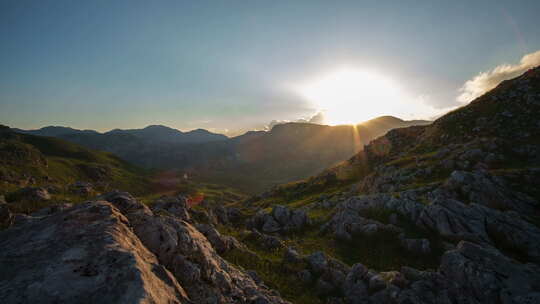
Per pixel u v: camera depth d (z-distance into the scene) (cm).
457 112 9362
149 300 708
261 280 1884
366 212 3888
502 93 8419
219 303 1097
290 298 1808
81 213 1127
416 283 1653
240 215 5525
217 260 1499
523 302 1387
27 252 851
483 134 7312
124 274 766
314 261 2292
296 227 4194
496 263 1684
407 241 2836
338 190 9906
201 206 5075
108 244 905
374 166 11088
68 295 680
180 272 1148
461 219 2970
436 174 5784
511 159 5262
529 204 3381
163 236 1252
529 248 2483
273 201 11962
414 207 3472
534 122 6606
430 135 9381
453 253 1819
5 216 1867
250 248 2762
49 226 1032
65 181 18238
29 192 3266
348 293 1859
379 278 1836
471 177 3947
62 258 813
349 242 3225
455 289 1585
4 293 664
